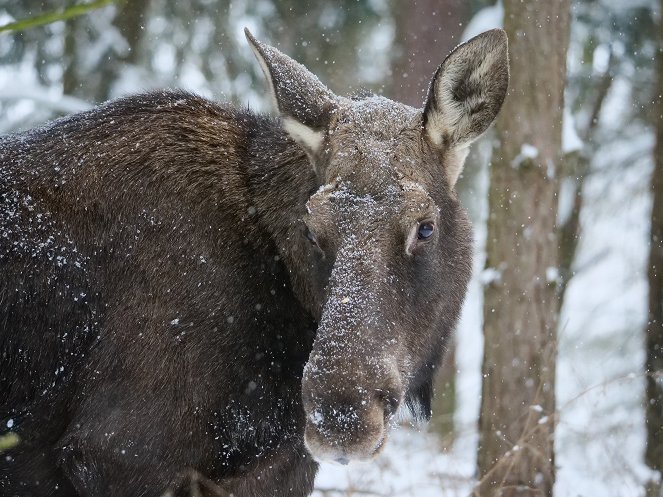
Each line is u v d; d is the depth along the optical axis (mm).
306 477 10570
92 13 24734
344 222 8586
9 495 10008
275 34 27625
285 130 9914
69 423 9734
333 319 8180
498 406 13828
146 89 11125
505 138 13914
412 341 8938
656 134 15875
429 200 8766
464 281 10070
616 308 30172
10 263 9836
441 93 9406
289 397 10047
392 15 28078
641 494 14062
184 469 9695
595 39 24469
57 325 9773
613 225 28969
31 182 10109
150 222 9906
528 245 13797
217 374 9703
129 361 9594
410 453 15781
